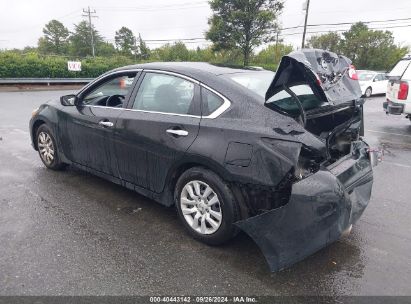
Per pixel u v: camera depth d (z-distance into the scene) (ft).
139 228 11.78
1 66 81.41
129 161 12.51
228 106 10.27
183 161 10.74
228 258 10.21
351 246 11.08
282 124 9.43
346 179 10.93
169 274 9.43
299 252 9.09
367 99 63.26
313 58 10.73
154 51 192.03
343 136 12.05
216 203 10.37
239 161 9.56
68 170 17.01
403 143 25.80
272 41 118.01
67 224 11.89
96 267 9.61
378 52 185.68
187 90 11.23
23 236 11.03
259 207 9.72
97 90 14.26
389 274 9.71
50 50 312.09
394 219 13.00
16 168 17.26
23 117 34.37
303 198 9.01
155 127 11.44
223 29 114.62
